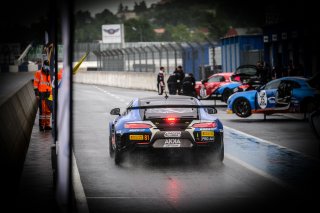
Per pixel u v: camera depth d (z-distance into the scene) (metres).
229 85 64.88
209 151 24.27
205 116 24.84
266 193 18.73
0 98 24.55
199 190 19.33
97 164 25.09
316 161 25.28
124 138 24.23
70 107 10.21
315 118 32.53
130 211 16.27
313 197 18.06
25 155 26.91
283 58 93.88
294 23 88.44
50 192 18.14
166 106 23.23
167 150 23.97
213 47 98.94
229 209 16.48
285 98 44.62
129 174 22.56
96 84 149.25
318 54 82.38
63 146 10.50
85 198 17.95
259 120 46.22
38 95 38.38
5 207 15.62
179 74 81.12
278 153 27.84
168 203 17.34
